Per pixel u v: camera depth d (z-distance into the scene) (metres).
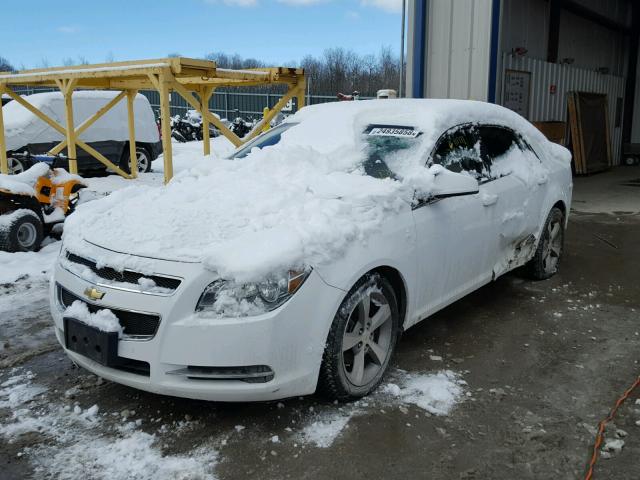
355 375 3.26
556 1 13.02
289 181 3.75
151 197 3.85
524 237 5.00
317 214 3.16
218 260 2.85
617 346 4.12
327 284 2.97
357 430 3.03
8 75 9.55
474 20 8.62
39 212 6.83
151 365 2.84
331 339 3.05
